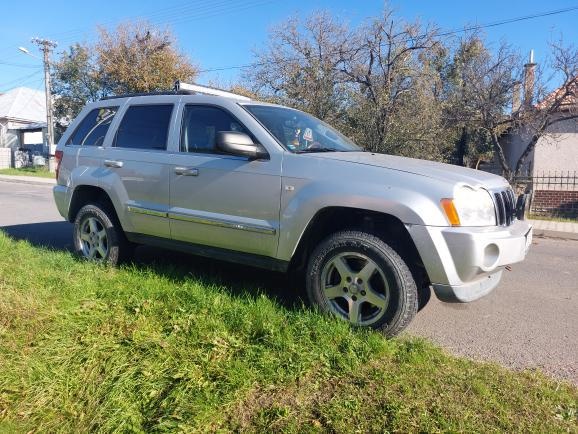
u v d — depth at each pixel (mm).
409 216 3453
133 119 5129
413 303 3514
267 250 4039
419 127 16234
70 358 3285
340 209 3762
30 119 41000
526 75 14844
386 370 3062
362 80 16984
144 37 28000
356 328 3584
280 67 18938
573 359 3564
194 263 5387
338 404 2750
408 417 2621
